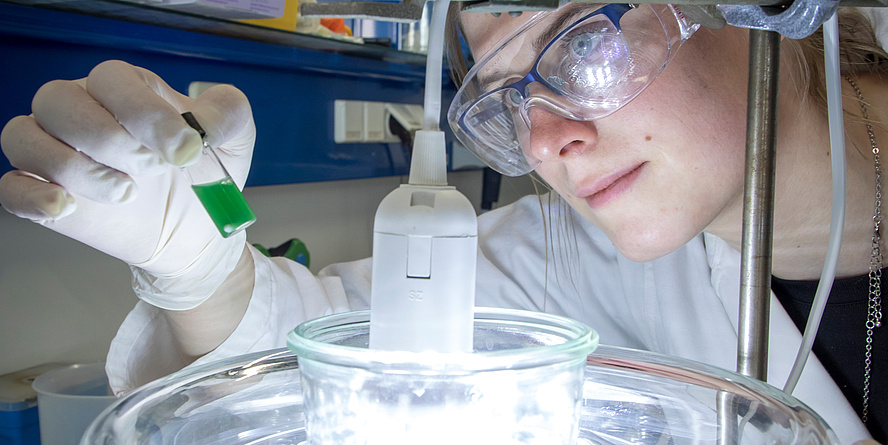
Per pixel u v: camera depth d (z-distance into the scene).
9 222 0.95
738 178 0.72
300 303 0.89
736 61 0.70
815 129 0.83
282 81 1.23
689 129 0.68
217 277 0.75
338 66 1.29
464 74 0.88
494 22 0.67
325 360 0.39
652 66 0.60
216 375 0.56
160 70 1.02
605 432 0.52
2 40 0.84
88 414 0.81
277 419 0.54
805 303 0.90
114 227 0.61
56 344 1.02
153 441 0.46
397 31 1.28
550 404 0.41
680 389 0.54
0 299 0.94
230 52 1.07
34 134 0.50
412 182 0.42
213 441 0.50
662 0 0.37
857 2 0.39
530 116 0.70
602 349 0.61
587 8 0.59
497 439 0.40
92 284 1.07
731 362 0.93
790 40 0.79
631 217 0.74
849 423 0.80
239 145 0.67
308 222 1.45
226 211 0.42
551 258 1.13
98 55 0.95
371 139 1.48
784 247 0.89
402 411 0.39
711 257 0.96
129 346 0.80
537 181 1.09
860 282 0.86
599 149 0.71
